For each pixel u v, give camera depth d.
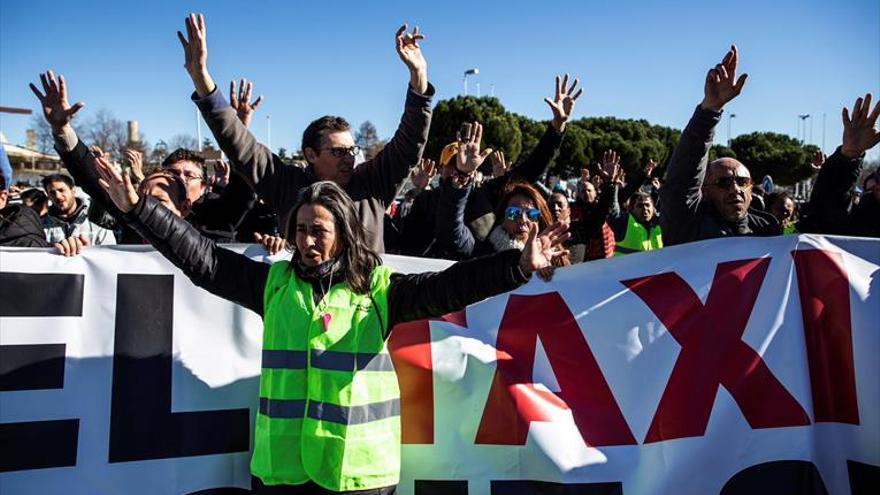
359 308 2.25
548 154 4.41
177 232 2.27
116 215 2.31
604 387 2.90
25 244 3.92
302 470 2.17
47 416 2.69
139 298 2.88
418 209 4.68
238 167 3.13
